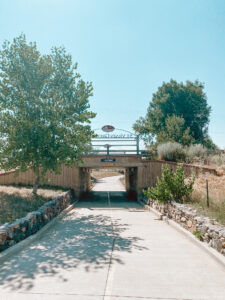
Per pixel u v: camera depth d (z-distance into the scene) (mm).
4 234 6383
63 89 13891
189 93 39125
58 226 10617
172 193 12055
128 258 6195
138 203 19719
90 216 13422
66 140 13375
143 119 42094
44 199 13094
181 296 4129
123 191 30609
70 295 4102
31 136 12031
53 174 20422
